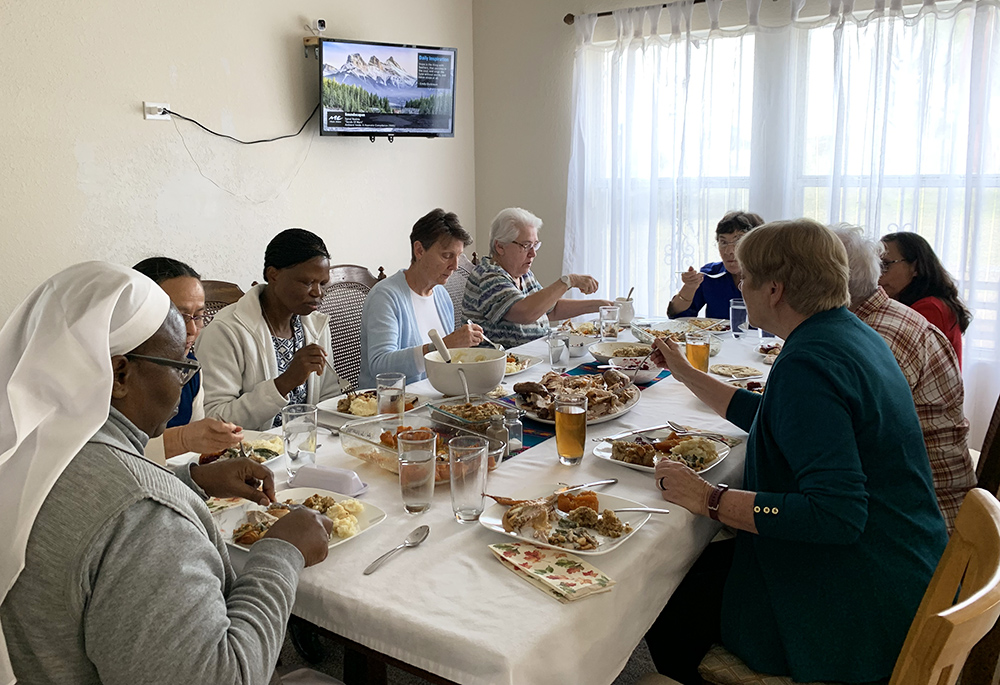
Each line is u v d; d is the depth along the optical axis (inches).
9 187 105.0
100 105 113.3
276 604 35.9
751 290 55.4
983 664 65.0
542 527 47.7
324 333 93.8
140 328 33.7
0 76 102.3
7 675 30.2
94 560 29.8
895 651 49.3
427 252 99.4
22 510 29.7
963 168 130.0
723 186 150.9
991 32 123.9
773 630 51.8
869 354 51.5
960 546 40.4
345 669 60.9
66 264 112.2
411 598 40.9
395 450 57.8
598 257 167.8
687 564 51.5
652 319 127.3
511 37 172.9
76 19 109.0
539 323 119.8
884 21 131.3
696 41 147.3
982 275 130.4
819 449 47.8
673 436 65.2
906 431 52.2
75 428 31.1
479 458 49.6
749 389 82.0
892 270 102.3
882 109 133.4
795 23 139.0
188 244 127.7
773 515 48.1
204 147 127.8
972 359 132.4
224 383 78.5
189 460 60.1
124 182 117.6
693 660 61.4
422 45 157.8
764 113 143.4
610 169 162.4
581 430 60.0
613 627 42.6
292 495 53.7
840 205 139.1
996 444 66.4
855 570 49.7
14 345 32.3
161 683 30.0
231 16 128.9
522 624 38.4
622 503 51.8
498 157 180.9
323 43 137.7
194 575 31.8
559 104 169.3
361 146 155.5
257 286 85.4
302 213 146.1
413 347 90.4
